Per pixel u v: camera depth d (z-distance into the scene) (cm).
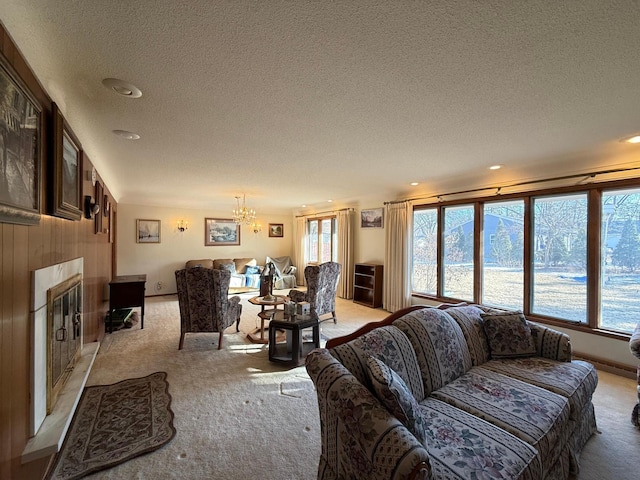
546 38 131
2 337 115
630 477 166
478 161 338
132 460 174
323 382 140
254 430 204
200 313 357
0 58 102
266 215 873
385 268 570
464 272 456
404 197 546
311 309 357
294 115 216
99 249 370
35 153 138
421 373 180
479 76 163
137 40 134
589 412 198
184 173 410
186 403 238
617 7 112
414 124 231
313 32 129
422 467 103
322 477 151
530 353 228
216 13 118
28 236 139
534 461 124
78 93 183
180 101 195
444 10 116
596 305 316
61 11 115
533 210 373
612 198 308
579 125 230
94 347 260
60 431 147
